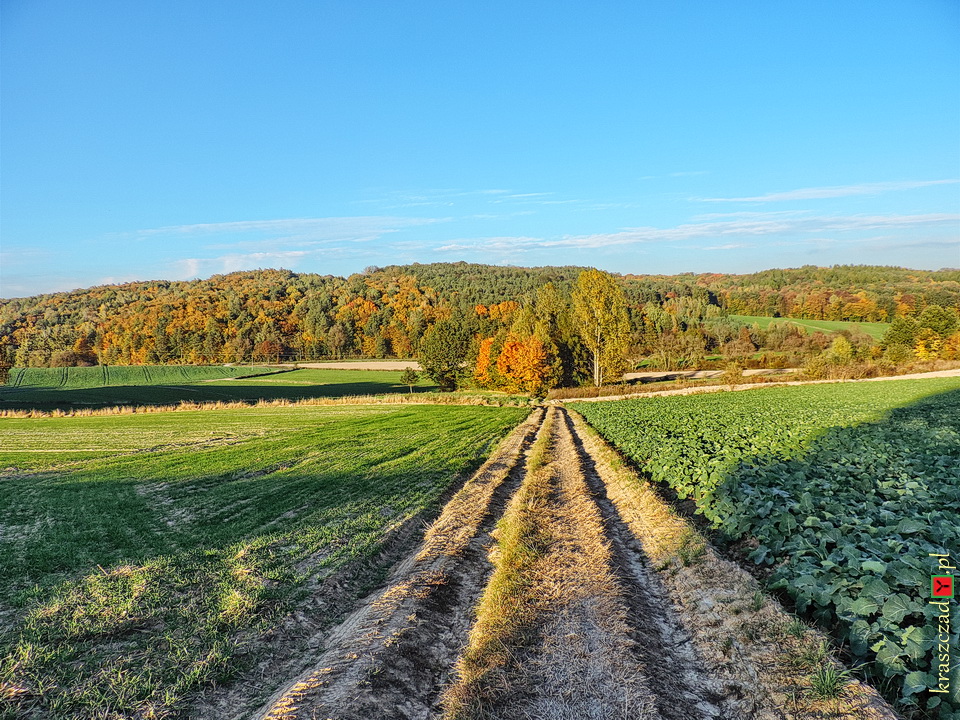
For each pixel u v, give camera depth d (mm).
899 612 6129
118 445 33281
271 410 58281
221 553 11930
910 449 16828
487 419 45219
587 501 15719
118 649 7703
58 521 15398
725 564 9352
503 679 6672
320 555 11656
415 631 7945
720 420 29750
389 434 35281
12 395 74438
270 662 7535
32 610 9062
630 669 6613
